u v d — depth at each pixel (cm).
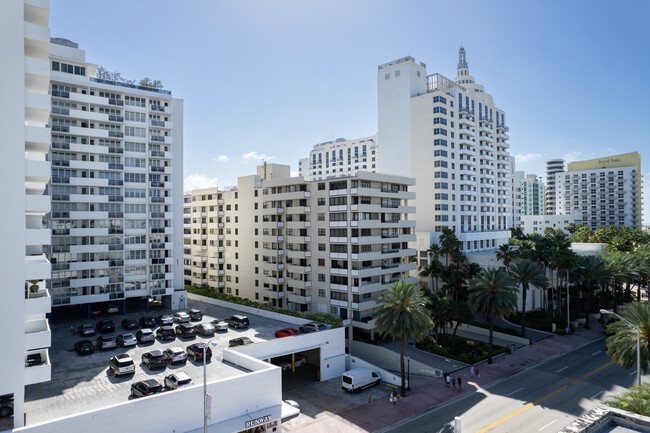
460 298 8462
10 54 3034
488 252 10500
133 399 3344
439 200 10250
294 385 5066
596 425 1653
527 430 3909
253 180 8544
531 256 8350
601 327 7912
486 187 12169
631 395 3047
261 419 3556
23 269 3019
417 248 9394
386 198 7406
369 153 15812
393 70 11200
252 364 4106
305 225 7494
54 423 2783
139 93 7119
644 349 4131
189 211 10488
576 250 10400
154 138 7219
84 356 4594
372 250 7025
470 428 3962
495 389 4966
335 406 4475
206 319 6347
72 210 6606
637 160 18500
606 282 8119
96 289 6625
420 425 4044
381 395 4806
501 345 6738
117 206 6950
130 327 5734
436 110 10338
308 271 7475
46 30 3312
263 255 8225
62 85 6562
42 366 3106
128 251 6956
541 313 8475
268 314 6519
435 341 6631
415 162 10706
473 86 13512
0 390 2894
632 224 18375
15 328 2969
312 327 5519
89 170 6756
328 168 17425
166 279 7181
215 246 9419
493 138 12594
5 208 2975
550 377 5325
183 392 3291
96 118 6681
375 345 6375
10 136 3014
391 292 5088
